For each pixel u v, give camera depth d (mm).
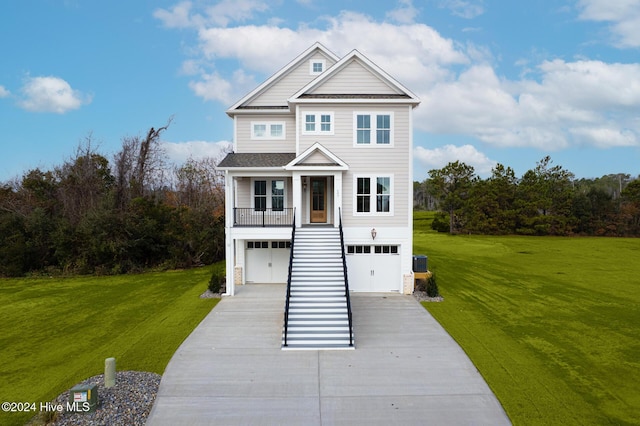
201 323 14383
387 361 11219
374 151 18453
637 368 10695
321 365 10969
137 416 8445
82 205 28344
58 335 13500
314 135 18484
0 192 27891
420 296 18047
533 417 8445
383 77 18672
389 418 8469
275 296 17969
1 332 13852
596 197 50781
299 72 21375
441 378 10195
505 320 14781
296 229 17562
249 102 21391
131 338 13070
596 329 13789
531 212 49406
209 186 41156
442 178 52531
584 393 9391
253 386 9797
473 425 8219
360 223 18500
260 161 18906
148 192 37000
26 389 9617
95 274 24312
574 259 29188
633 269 25234
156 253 26672
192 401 9094
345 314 13484
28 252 24438
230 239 18016
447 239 42938
